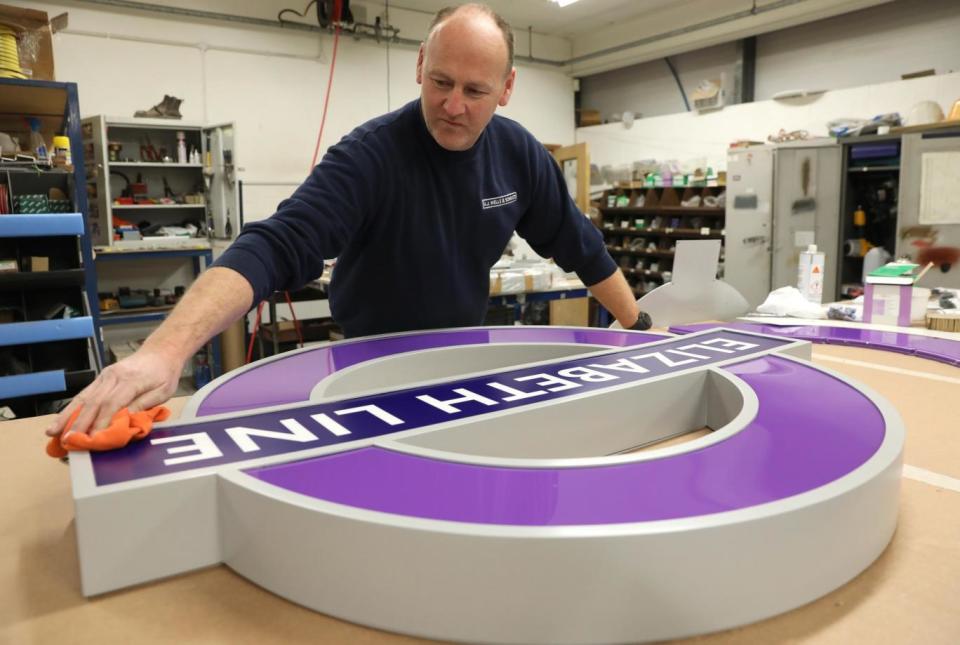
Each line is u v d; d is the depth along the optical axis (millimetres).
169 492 703
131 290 6121
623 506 661
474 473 746
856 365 1677
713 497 682
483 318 1808
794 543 653
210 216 6328
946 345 1833
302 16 7152
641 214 7992
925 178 4969
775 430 891
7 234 2281
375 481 723
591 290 1908
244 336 5211
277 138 7160
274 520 671
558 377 1171
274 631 636
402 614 626
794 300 2455
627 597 601
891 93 6078
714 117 7613
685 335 1531
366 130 1474
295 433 873
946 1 6020
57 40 5934
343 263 1646
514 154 1666
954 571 747
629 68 8977
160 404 951
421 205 1524
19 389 2393
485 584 600
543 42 9070
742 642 621
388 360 1351
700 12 7586
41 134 3537
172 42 6465
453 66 1307
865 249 5598
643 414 1129
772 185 5910
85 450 790
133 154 6207
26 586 719
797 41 7121
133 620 653
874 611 671
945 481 988
